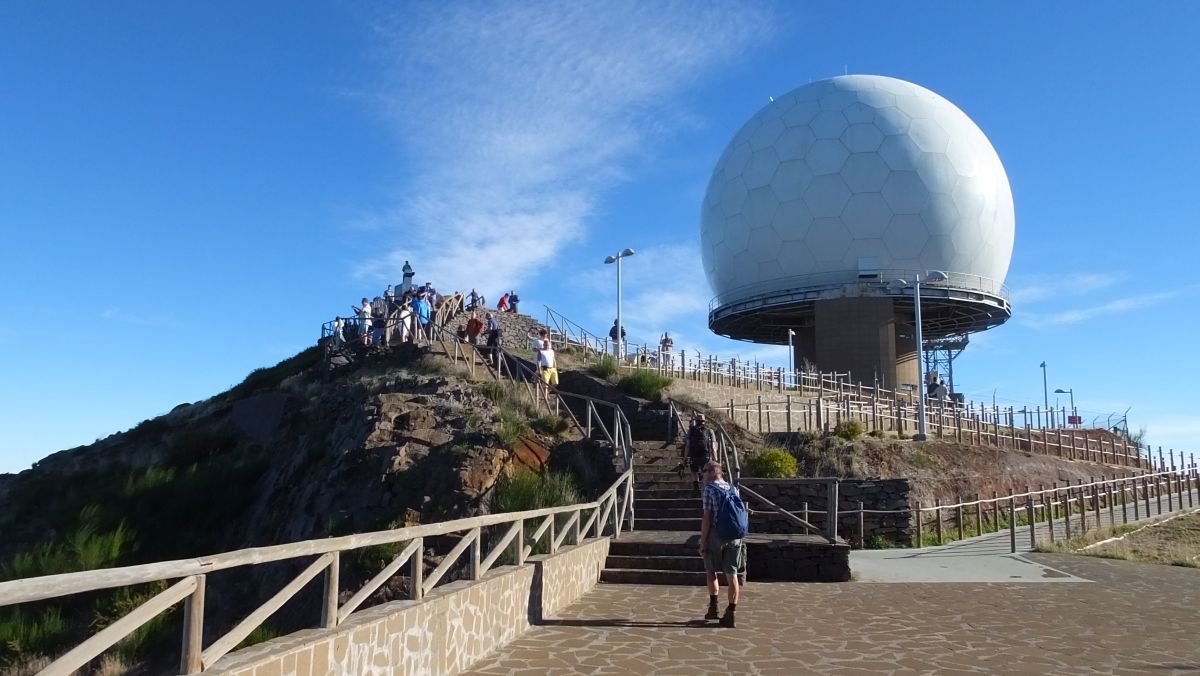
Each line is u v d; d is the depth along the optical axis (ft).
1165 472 100.99
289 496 64.08
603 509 46.19
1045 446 95.66
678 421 67.92
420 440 58.95
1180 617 34.12
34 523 76.95
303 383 90.48
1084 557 55.21
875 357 129.08
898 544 60.44
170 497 73.61
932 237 129.70
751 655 27.02
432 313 95.25
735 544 31.96
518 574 29.91
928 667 25.68
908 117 132.87
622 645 28.25
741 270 139.95
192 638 14.84
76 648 12.59
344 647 18.63
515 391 69.67
